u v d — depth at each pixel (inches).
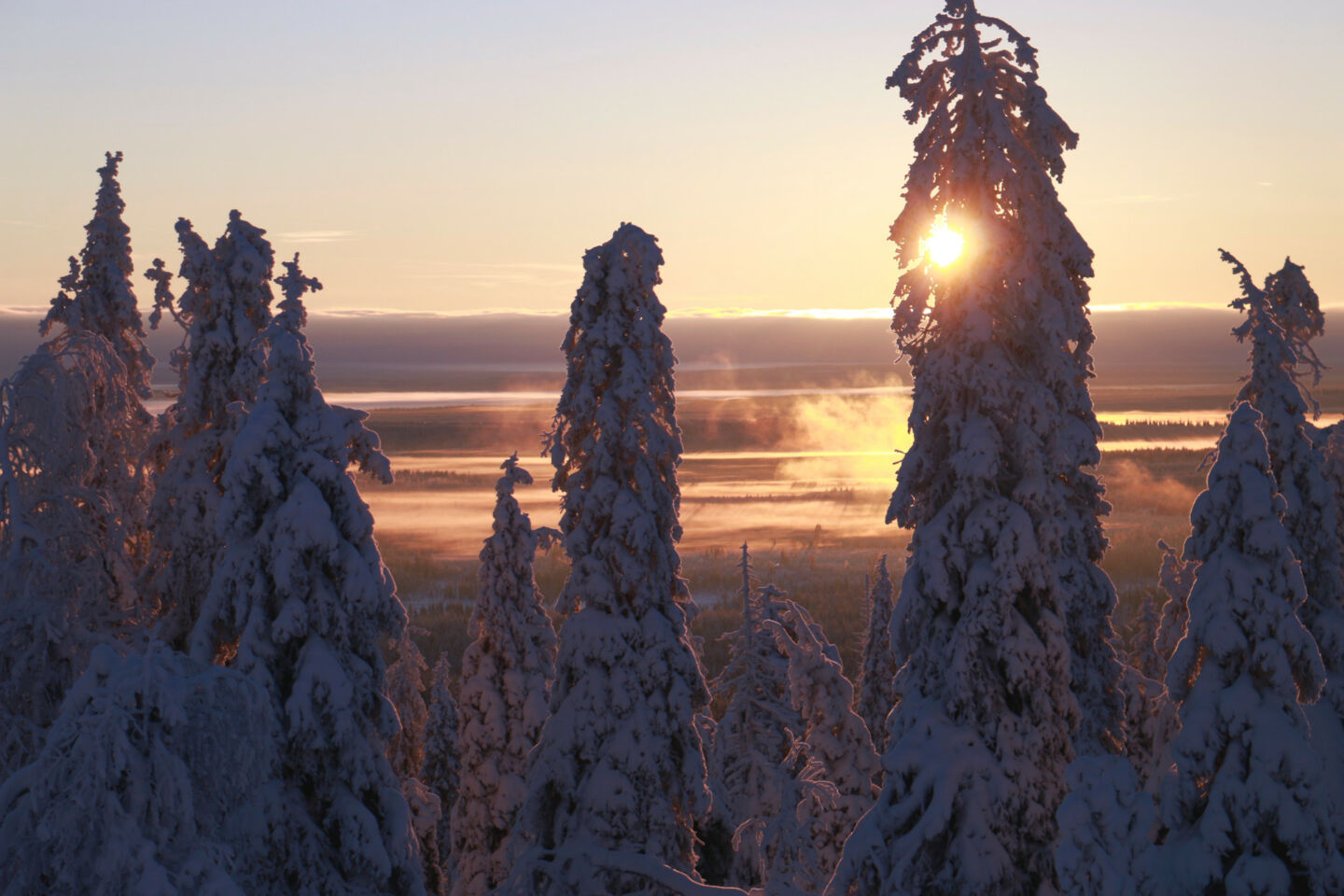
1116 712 847.7
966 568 695.1
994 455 692.1
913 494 746.8
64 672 753.6
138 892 421.4
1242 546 634.2
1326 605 823.7
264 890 669.9
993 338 722.2
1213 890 597.0
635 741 837.2
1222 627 615.2
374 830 722.2
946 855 668.7
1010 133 706.2
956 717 700.0
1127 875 519.2
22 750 702.5
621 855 762.2
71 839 427.5
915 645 734.5
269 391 770.8
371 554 770.8
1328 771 759.7
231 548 749.9
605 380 874.1
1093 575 845.2
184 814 450.3
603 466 867.4
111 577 890.1
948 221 731.4
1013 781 670.5
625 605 871.7
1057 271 711.7
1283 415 835.4
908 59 728.3
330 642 743.7
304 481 753.0
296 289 792.9
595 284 884.6
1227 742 611.8
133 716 460.1
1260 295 854.5
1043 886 663.8
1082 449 829.8
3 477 762.8
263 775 502.3
